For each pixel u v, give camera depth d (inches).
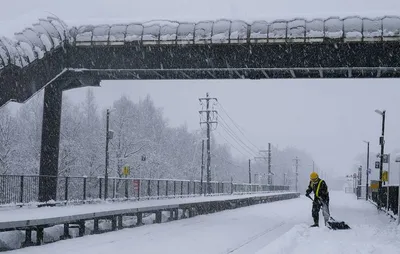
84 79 1129.4
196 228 776.3
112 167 2208.4
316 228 681.6
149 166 2283.5
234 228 788.0
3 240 541.6
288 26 1033.5
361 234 625.0
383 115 1769.2
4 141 1994.3
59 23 1041.5
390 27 1004.6
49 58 1016.2
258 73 1135.0
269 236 671.8
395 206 1151.0
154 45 1062.4
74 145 2094.0
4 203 808.9
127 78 1166.3
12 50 871.1
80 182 1132.5
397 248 487.2
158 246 528.7
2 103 917.2
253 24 1045.8
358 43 1017.5
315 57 1045.2
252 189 2655.0
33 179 897.5
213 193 1926.7
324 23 1024.9
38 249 495.5
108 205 859.4
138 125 2938.0
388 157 1742.1
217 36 1042.7
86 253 467.2
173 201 1080.8
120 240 583.8
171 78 1168.2
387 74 1119.6
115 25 1080.8
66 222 611.8
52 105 1115.3
